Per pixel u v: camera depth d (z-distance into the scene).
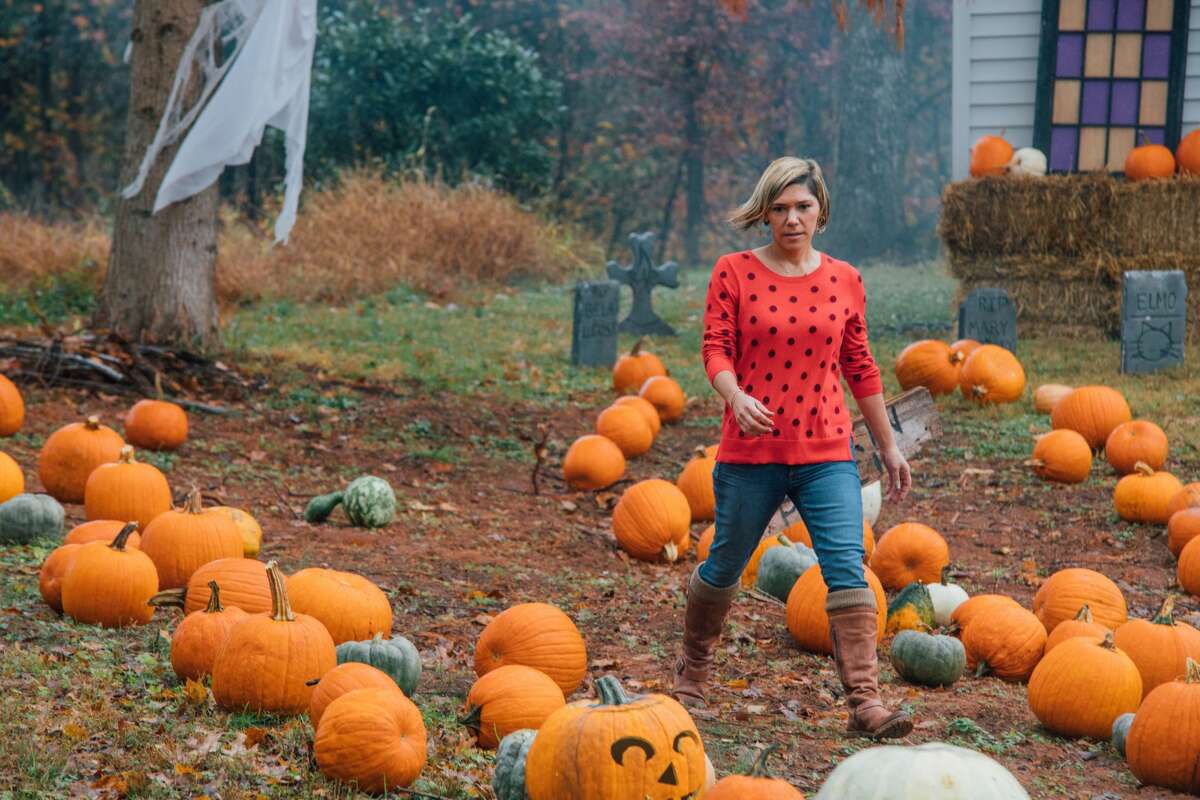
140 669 5.19
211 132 12.33
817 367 4.74
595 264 27.91
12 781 3.83
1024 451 10.95
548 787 3.56
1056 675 5.09
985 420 11.98
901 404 7.00
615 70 40.44
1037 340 15.74
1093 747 4.96
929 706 5.44
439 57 30.03
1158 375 13.30
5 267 18.56
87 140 39.66
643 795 3.50
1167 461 10.40
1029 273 15.71
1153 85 17.00
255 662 4.69
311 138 29.53
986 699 5.59
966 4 17.48
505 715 4.61
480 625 6.39
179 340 13.37
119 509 7.53
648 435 11.16
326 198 24.73
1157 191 15.15
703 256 43.34
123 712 4.62
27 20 38.84
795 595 6.28
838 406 4.81
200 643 5.00
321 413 12.07
